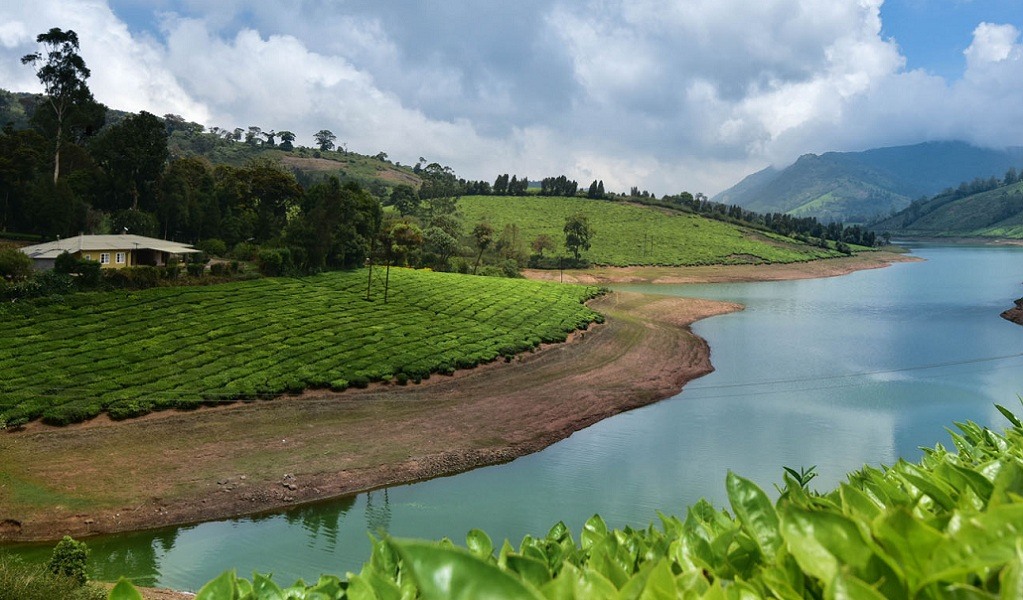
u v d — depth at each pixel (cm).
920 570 169
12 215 7738
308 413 3638
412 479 2991
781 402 4369
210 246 7738
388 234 6588
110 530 2403
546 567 226
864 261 16862
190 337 4531
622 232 17138
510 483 2977
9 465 2738
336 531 2477
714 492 2872
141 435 3148
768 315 8219
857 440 3584
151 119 8294
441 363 4628
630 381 4806
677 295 10400
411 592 226
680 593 191
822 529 180
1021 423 464
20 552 2233
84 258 5178
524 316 6562
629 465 3206
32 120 8562
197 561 2231
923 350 6025
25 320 4388
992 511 171
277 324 5097
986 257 19100
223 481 2769
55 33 8219
